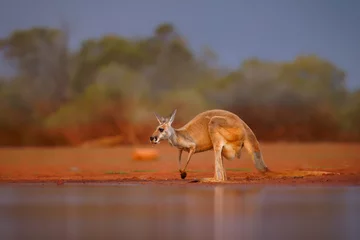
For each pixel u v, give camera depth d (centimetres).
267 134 6769
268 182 1931
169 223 1100
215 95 7044
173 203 1385
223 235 976
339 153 4231
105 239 947
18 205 1374
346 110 7100
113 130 6169
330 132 6900
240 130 2003
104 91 6488
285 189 1705
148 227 1059
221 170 1975
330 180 1983
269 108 6925
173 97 6606
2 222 1126
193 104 6544
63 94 7006
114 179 2155
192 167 2845
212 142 1980
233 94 7038
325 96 7162
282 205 1333
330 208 1283
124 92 6569
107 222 1117
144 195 1570
